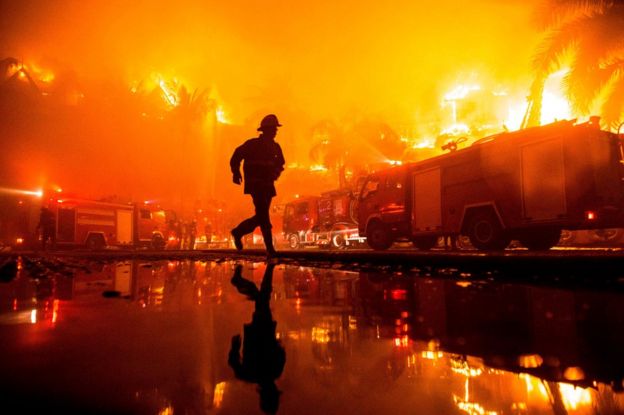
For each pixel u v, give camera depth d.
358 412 0.50
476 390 0.60
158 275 3.24
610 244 12.34
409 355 0.81
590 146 7.49
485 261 3.31
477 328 1.10
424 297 1.80
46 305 1.59
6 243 28.91
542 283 2.33
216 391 0.59
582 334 1.00
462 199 9.16
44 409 0.50
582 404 0.53
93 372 0.68
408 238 11.03
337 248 20.08
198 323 1.20
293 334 1.04
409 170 10.77
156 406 0.51
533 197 7.86
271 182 6.60
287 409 0.50
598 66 14.60
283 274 3.29
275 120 6.73
